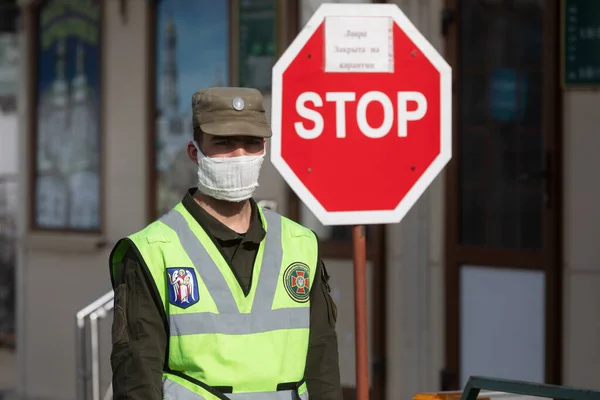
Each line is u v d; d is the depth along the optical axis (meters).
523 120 18.86
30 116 26.17
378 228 20.23
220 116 8.36
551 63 18.28
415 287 19.91
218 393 8.09
